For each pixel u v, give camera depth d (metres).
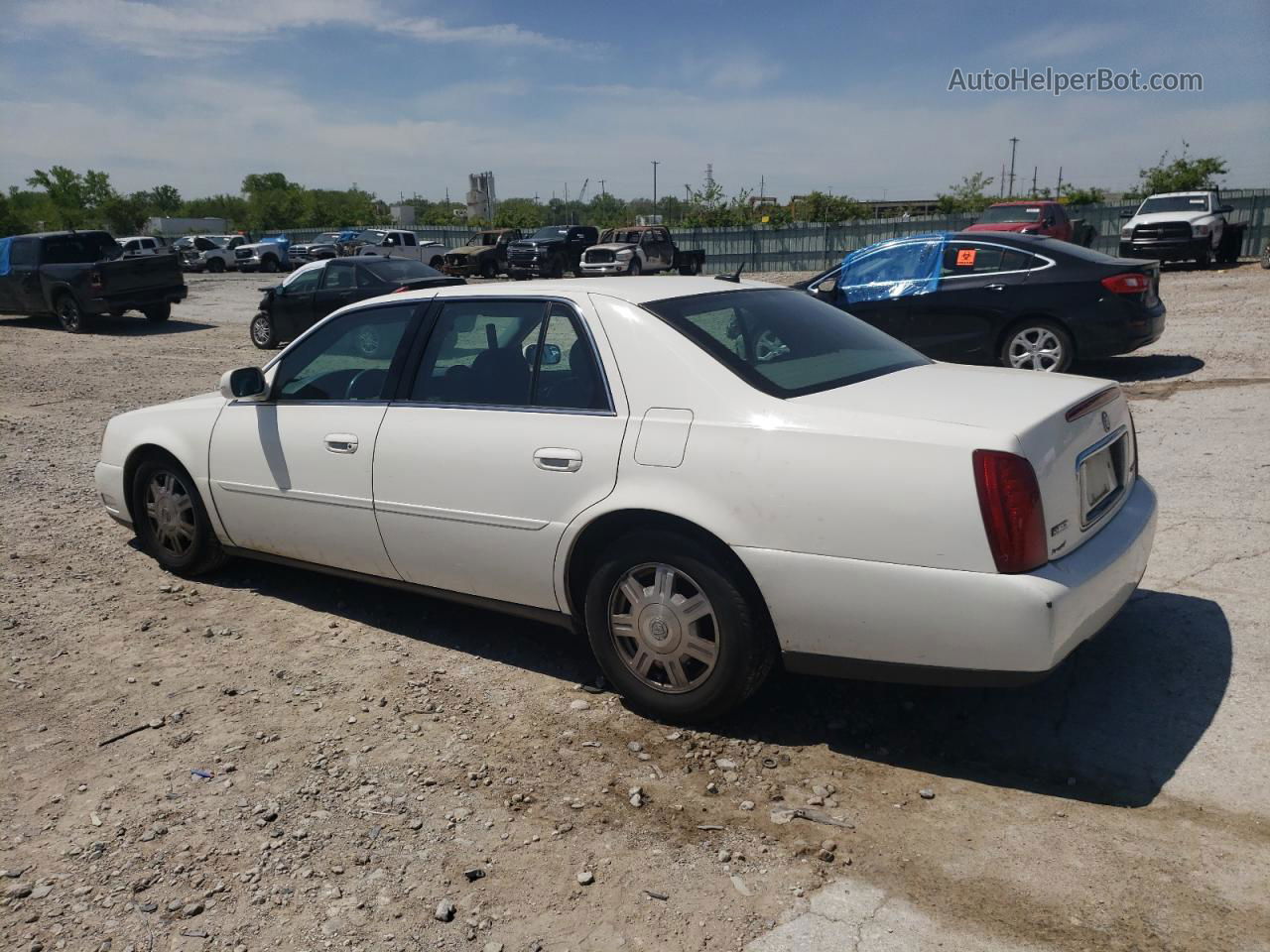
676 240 40.56
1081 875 2.80
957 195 46.09
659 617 3.63
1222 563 4.89
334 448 4.52
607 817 3.18
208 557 5.41
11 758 3.66
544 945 2.61
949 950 2.54
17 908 2.82
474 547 4.09
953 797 3.22
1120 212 33.78
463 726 3.80
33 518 6.79
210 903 2.82
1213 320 14.24
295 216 79.69
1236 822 2.99
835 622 3.27
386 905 2.79
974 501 3.01
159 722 3.89
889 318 10.49
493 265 36.16
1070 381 3.74
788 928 2.64
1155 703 3.69
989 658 3.07
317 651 4.55
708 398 3.51
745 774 3.40
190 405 5.34
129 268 19.94
